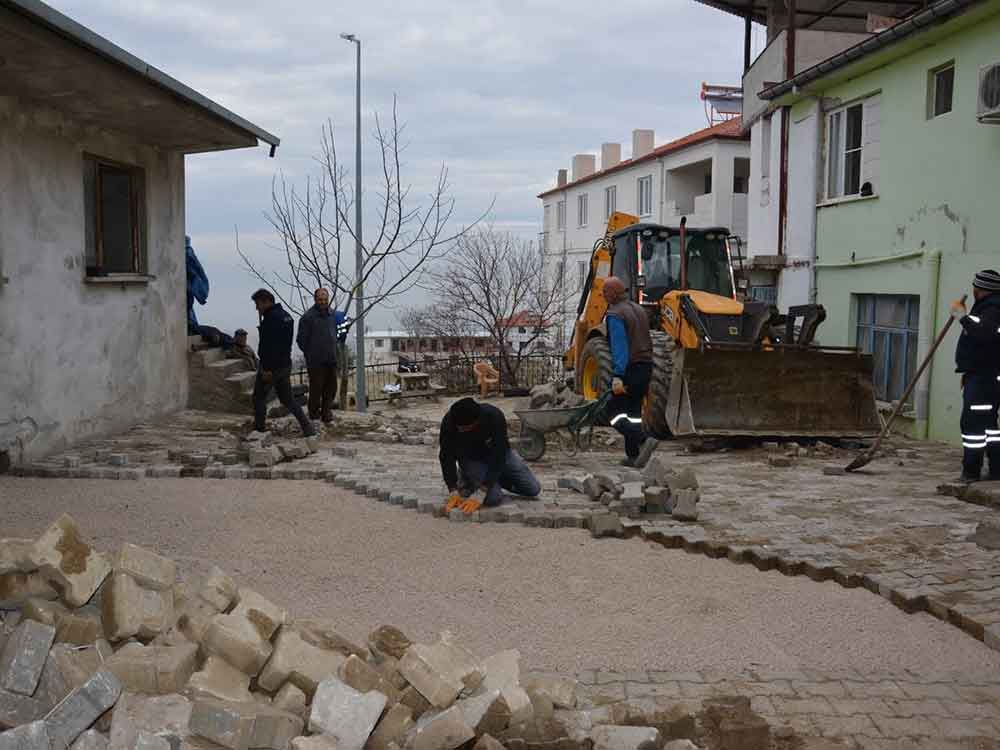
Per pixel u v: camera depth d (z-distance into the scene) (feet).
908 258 43.78
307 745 10.30
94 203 36.73
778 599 18.34
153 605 12.26
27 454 30.66
